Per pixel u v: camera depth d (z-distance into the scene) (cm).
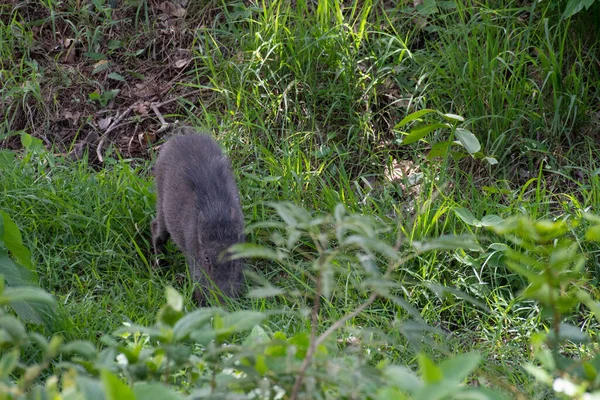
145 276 667
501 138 746
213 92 844
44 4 934
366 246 235
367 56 823
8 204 705
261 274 662
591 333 557
